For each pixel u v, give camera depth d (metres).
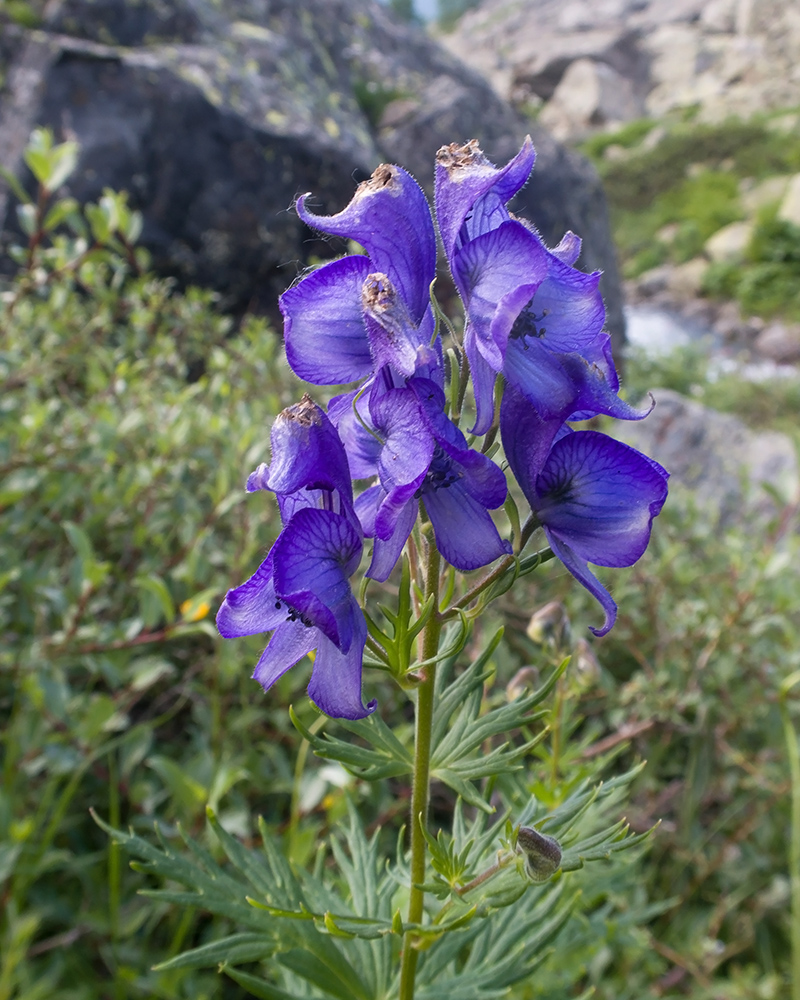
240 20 0.76
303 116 0.69
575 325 0.11
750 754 0.31
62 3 0.63
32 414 0.29
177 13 0.68
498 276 0.11
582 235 0.96
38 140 0.31
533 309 0.11
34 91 0.59
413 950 0.14
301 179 0.67
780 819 0.30
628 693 0.28
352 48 0.92
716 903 0.29
